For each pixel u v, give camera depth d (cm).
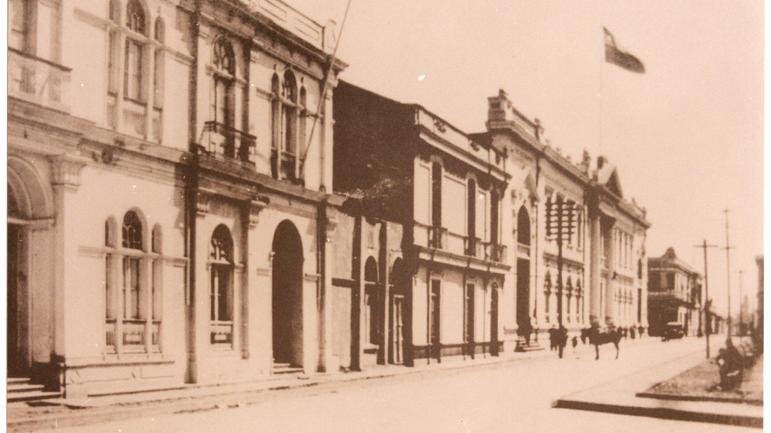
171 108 2122
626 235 6512
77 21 1803
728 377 2250
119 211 1919
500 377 2870
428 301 3462
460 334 3831
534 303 4741
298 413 1777
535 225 4784
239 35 2377
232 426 1577
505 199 4388
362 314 3003
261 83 2509
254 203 2411
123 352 1933
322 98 2784
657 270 6819
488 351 4153
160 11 2083
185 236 2148
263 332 2470
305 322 2722
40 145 1675
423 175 3416
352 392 2253
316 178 2823
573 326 5356
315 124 2783
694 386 2316
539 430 1655
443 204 3634
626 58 3338
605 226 6022
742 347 2788
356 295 2983
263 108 2523
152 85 2056
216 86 2325
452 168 3750
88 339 1805
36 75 1661
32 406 1609
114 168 1900
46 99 1681
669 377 2620
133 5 2022
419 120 3316
